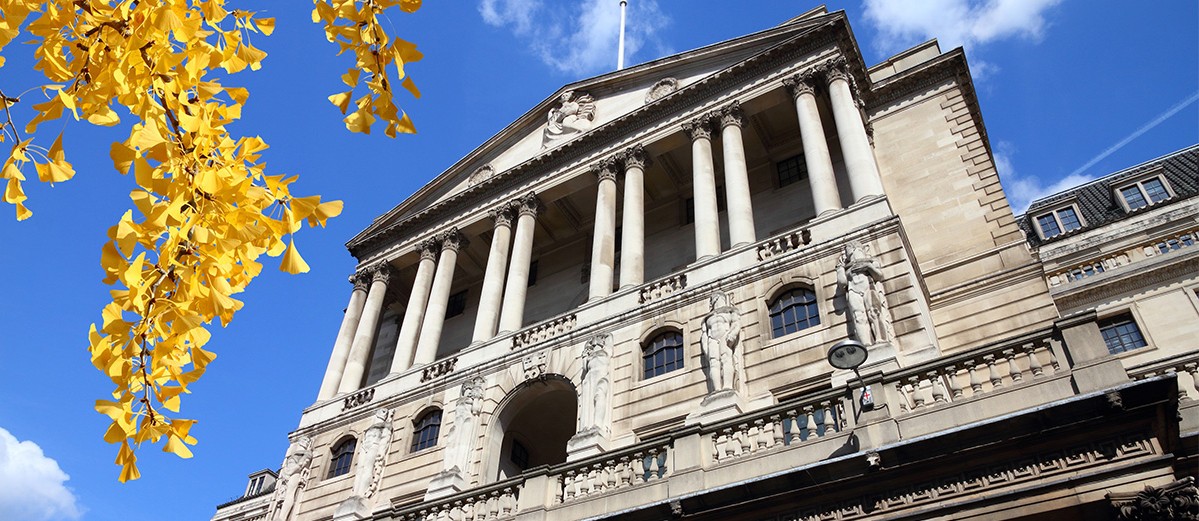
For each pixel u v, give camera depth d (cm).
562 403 3061
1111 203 3959
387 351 4253
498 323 3569
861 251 2508
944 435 1656
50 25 729
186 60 788
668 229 3819
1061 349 1756
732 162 3291
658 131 3653
